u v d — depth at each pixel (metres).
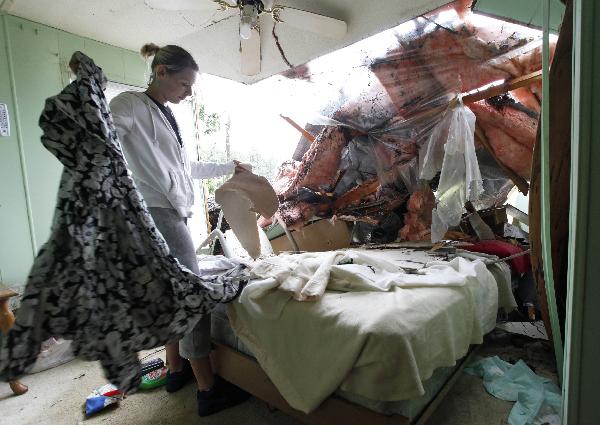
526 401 1.41
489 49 2.05
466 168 2.12
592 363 0.73
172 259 1.24
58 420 1.53
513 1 1.75
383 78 2.50
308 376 1.13
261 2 1.94
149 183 1.40
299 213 2.84
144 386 1.71
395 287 1.28
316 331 1.12
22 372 1.04
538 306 2.09
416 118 2.53
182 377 1.72
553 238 1.45
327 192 3.01
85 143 1.10
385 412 1.02
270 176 3.77
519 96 2.14
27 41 2.39
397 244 2.51
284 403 1.28
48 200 2.51
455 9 1.96
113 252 1.15
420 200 2.68
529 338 1.98
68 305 1.09
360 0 2.18
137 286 1.18
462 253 2.03
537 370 1.67
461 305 1.32
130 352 1.17
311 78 2.86
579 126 0.70
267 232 2.94
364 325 1.01
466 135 2.13
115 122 1.28
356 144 2.94
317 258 1.64
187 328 1.27
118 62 2.90
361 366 1.01
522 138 2.25
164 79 1.43
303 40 2.54
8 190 2.32
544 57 1.15
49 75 2.51
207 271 1.64
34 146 2.44
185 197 1.53
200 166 1.84
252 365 1.39
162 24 2.59
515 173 2.39
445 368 1.31
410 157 2.72
